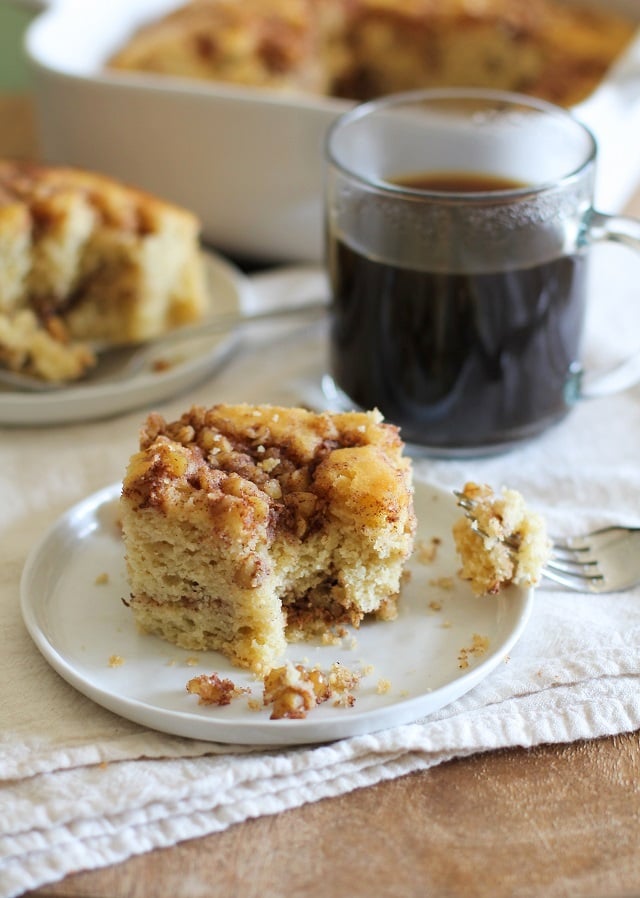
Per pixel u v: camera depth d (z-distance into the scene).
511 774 0.42
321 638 0.45
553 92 0.72
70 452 0.54
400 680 0.44
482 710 0.43
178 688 0.44
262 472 0.46
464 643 0.45
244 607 0.44
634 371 0.56
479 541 0.46
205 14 0.73
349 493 0.44
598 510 0.51
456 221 0.49
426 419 0.52
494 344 0.51
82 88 0.63
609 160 0.63
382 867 0.39
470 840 0.40
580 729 0.43
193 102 0.62
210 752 0.42
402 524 0.45
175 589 0.45
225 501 0.44
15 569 0.48
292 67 0.71
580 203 0.50
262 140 0.62
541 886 0.39
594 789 0.41
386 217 0.50
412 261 0.50
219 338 0.59
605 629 0.46
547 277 0.50
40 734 0.42
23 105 0.77
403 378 0.52
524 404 0.52
